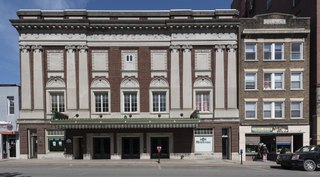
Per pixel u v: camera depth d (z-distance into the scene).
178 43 30.39
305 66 30.66
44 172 19.20
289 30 30.42
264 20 30.61
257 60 30.75
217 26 30.22
